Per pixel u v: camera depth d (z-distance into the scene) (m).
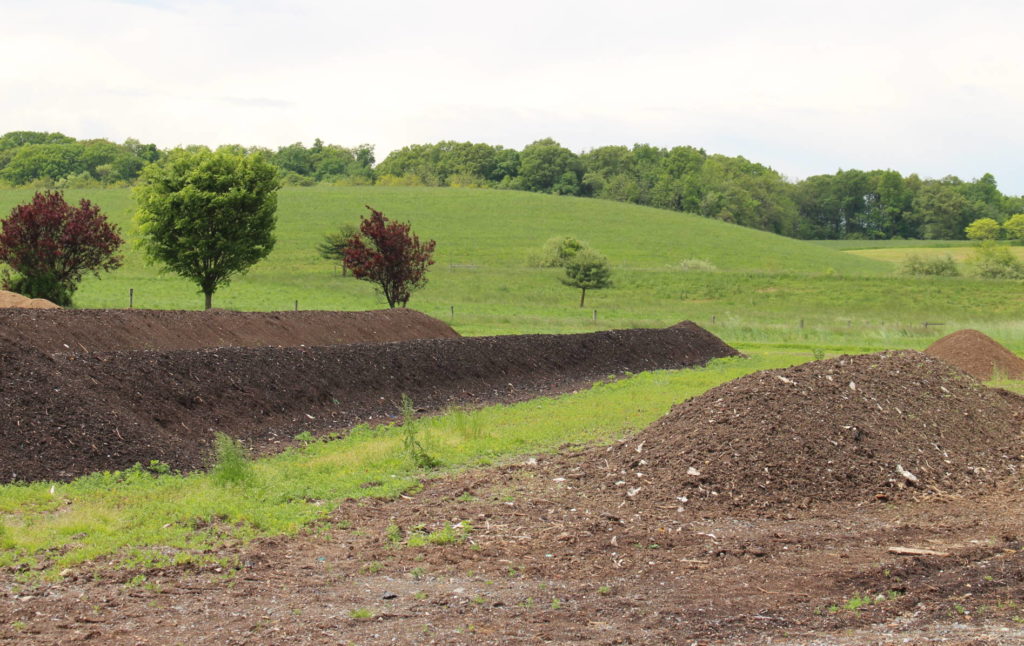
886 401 12.17
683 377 22.05
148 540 7.86
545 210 93.38
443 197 97.88
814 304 54.19
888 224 127.44
